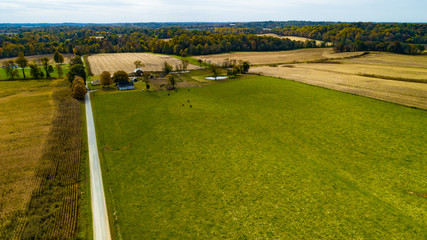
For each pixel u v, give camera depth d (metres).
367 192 34.66
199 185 36.94
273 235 27.91
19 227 28.97
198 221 30.22
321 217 30.34
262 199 33.72
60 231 28.55
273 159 43.59
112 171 40.81
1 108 68.69
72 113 66.06
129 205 33.06
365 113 61.28
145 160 44.00
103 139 52.19
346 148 46.38
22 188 35.66
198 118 62.50
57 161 42.97
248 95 80.94
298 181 37.38
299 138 51.00
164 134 53.94
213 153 45.81
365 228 28.55
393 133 50.84
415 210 31.06
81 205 33.19
